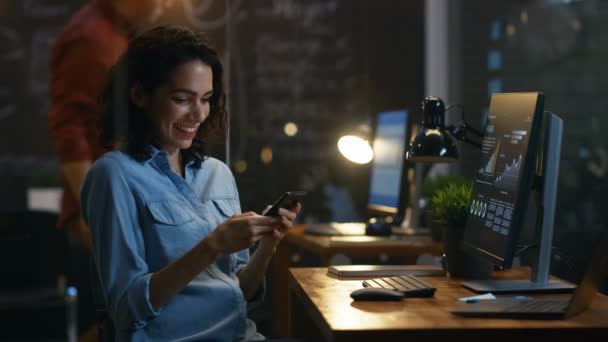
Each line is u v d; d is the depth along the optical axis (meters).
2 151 3.80
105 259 1.65
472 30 4.30
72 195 2.15
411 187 3.04
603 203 3.55
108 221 1.66
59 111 2.21
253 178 4.31
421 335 1.37
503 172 1.76
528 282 1.85
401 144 2.98
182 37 1.77
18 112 3.87
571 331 1.38
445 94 4.31
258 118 4.43
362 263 2.85
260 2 4.47
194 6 4.00
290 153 4.40
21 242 1.83
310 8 4.55
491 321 1.43
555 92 4.04
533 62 4.14
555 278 1.96
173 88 1.75
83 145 2.21
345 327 1.38
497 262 1.67
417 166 2.98
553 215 1.81
